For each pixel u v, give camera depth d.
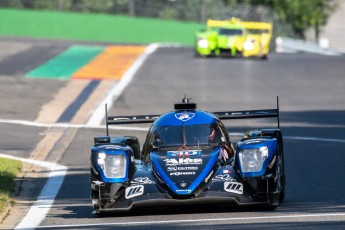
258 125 90.06
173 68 150.88
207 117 48.88
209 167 44.38
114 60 163.75
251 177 43.53
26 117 97.56
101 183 44.00
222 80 135.75
